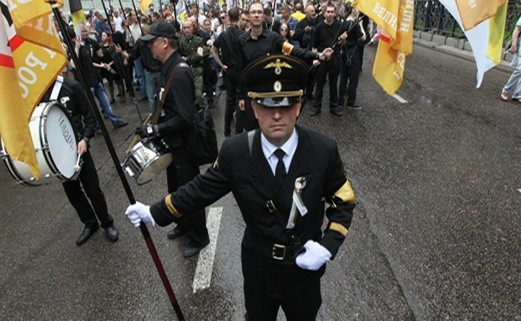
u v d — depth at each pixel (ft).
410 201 12.64
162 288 9.54
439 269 9.59
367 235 11.02
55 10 5.07
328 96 25.68
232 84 18.03
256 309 6.18
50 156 8.66
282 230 5.08
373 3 8.77
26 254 11.32
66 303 9.32
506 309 8.34
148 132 8.97
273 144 4.89
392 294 8.90
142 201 13.97
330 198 5.49
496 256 9.92
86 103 10.51
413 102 23.21
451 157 15.61
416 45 44.32
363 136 18.42
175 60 8.96
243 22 19.57
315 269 5.03
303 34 26.17
